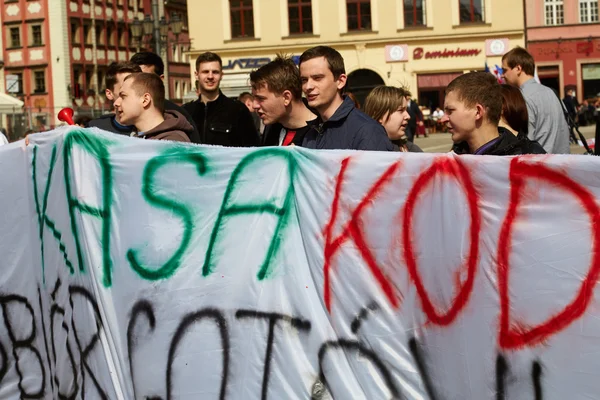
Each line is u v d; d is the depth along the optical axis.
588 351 3.05
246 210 4.04
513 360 3.23
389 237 3.59
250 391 4.04
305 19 43.06
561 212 3.08
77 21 60.50
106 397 4.46
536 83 6.14
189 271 4.18
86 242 4.47
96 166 4.44
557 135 6.04
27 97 60.31
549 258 3.12
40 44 59.75
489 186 3.26
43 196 4.87
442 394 3.48
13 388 5.16
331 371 3.82
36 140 4.87
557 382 3.13
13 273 5.12
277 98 5.14
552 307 3.12
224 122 7.37
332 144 4.89
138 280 4.32
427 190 3.46
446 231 3.40
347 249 3.72
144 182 4.29
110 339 4.41
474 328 3.34
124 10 66.62
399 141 6.07
